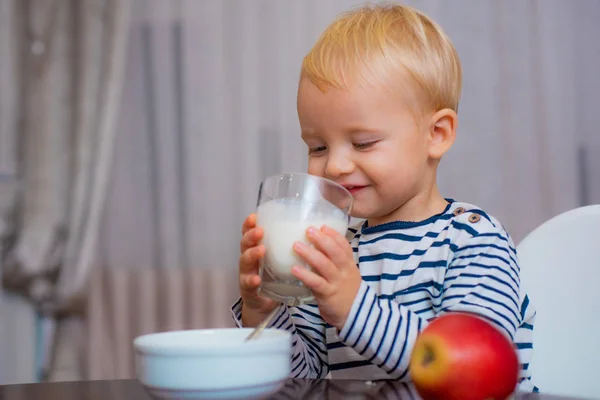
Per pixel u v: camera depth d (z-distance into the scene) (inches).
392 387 31.2
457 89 47.2
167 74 120.3
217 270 117.3
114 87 119.7
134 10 121.5
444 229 44.5
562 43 107.0
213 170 118.5
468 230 43.2
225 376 25.6
